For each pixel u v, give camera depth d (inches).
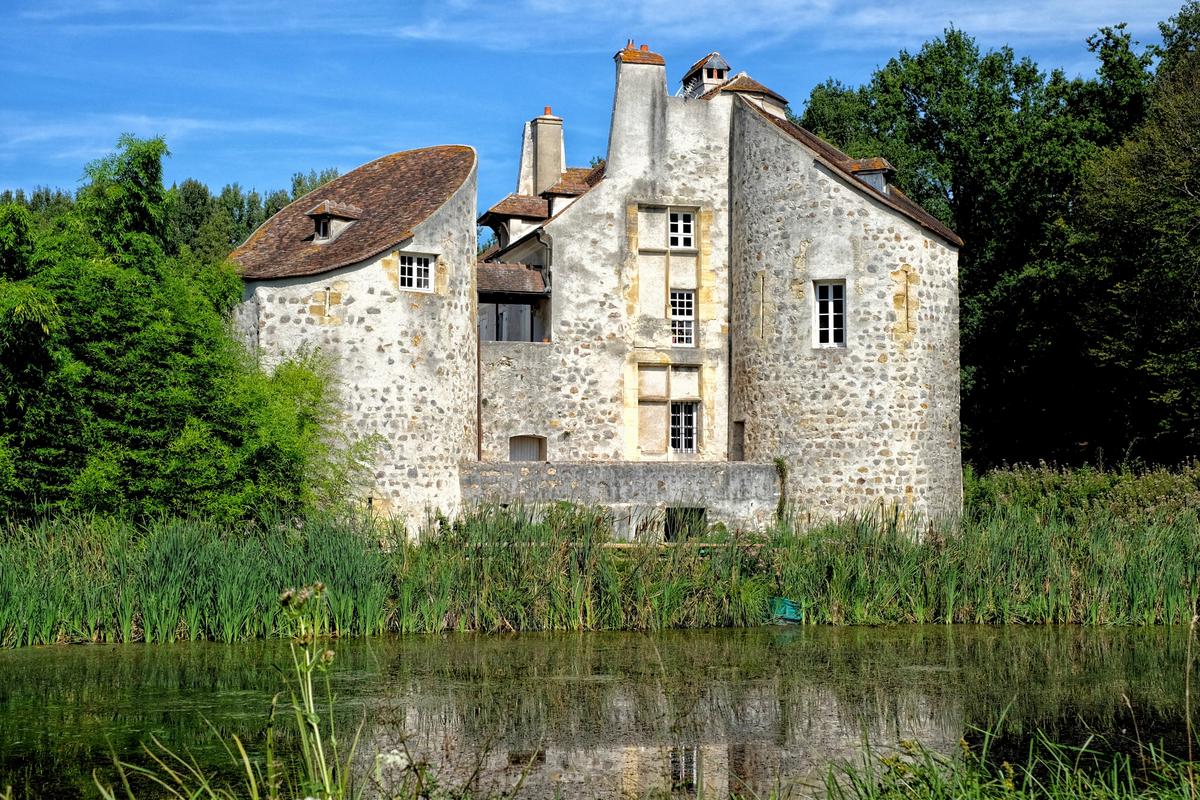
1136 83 1498.5
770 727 531.5
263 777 448.1
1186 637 756.0
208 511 828.6
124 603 713.6
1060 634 768.3
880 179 1133.7
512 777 459.2
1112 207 1310.3
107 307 840.9
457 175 1079.6
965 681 621.6
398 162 1151.6
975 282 1572.3
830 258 1090.7
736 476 1088.8
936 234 1104.8
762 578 818.8
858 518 1069.1
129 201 965.2
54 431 815.1
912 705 570.9
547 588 774.5
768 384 1114.7
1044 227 1520.7
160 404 832.9
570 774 464.1
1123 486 1083.9
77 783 444.1
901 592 818.8
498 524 802.8
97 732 511.5
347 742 503.8
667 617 782.5
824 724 535.8
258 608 730.2
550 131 1416.1
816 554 830.5
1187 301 1263.5
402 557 788.0
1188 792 381.4
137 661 657.0
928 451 1089.4
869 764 414.9
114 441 827.4
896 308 1083.3
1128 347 1310.3
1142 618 813.9
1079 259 1417.3
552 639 737.6
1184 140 1269.7
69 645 705.0
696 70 1333.7
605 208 1176.8
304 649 297.9
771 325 1114.7
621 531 1059.9
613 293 1174.3
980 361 1557.6
